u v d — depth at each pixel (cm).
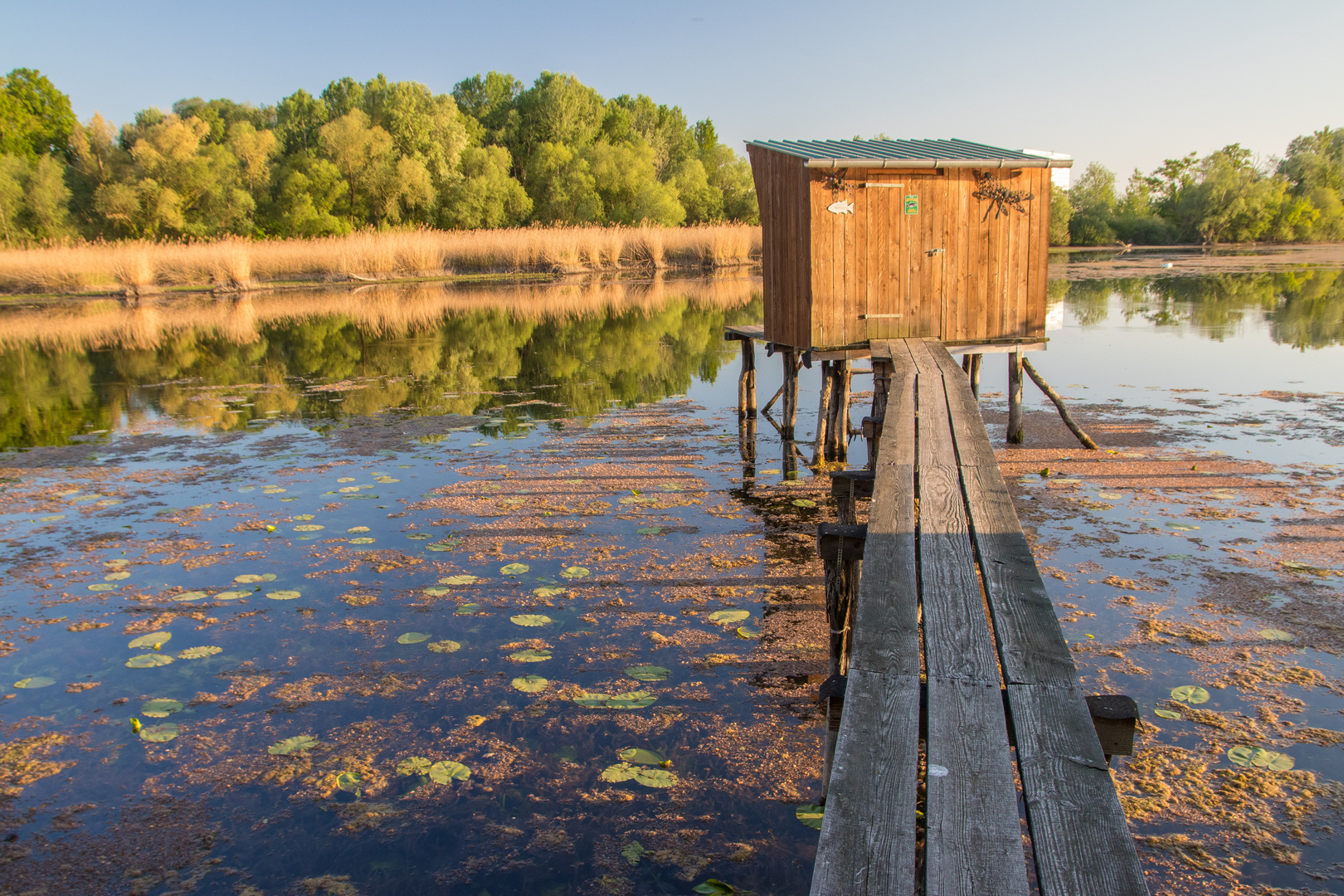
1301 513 564
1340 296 2047
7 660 413
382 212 4094
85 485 711
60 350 1549
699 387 1147
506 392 1125
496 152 4609
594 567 515
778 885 259
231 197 3825
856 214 701
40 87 5241
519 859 274
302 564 528
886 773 185
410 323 1884
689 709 357
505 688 378
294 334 1728
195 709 366
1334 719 334
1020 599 256
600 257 3459
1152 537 532
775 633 423
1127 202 6800
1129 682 365
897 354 622
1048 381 1091
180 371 1326
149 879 269
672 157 6088
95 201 3609
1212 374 1093
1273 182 5962
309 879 267
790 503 632
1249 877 255
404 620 447
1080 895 150
